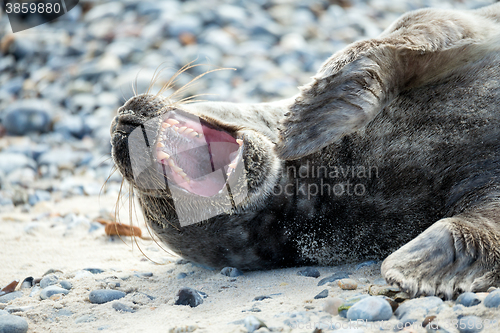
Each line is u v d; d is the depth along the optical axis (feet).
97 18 99.04
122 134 28.78
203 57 80.38
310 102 25.99
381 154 28.45
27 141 70.79
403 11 98.78
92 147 68.13
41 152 66.03
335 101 25.72
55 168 62.49
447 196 27.30
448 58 28.60
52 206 50.72
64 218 45.96
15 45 92.58
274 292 26.16
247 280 28.99
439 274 23.02
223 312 23.97
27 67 90.12
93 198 52.95
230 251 30.42
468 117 27.78
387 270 23.44
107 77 80.69
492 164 26.63
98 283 29.48
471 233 23.57
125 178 29.73
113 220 44.27
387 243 28.76
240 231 29.73
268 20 92.89
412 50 27.40
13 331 23.03
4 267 34.83
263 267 30.86
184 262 34.19
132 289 28.73
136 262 34.83
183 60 80.38
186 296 25.86
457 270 23.08
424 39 28.04
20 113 73.67
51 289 28.09
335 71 26.13
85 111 75.41
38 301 27.27
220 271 31.27
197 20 90.58
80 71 83.15
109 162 62.39
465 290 22.52
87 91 79.46
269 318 21.97
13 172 60.85
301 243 29.68
